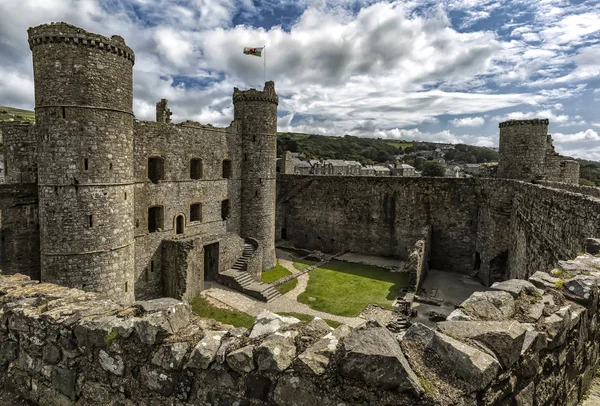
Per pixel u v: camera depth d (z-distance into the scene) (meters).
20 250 20.36
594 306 6.90
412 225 36.94
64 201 18.66
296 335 5.08
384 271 33.19
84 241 19.11
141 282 24.86
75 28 17.98
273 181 34.47
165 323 5.59
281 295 26.39
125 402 5.72
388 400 4.02
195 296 25.34
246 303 24.53
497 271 28.28
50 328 6.37
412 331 4.72
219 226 31.55
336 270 33.28
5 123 21.94
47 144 18.44
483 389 4.07
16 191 20.00
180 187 27.56
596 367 7.44
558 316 5.79
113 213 19.91
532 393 4.98
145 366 5.52
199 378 5.15
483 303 5.83
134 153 23.94
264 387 4.75
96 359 5.94
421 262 29.16
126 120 20.34
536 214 18.33
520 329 4.78
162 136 25.88
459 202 34.88
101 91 18.92
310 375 4.46
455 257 35.31
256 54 33.06
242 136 33.41
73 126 18.38
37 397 6.64
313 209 42.09
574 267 8.34
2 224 19.61
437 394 3.87
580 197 12.40
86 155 18.73
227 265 28.86
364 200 39.12
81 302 7.13
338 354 4.46
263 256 33.53
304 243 42.97
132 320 5.77
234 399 4.92
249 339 5.16
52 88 18.12
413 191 36.72
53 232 18.77
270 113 33.56
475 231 34.25
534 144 29.94
